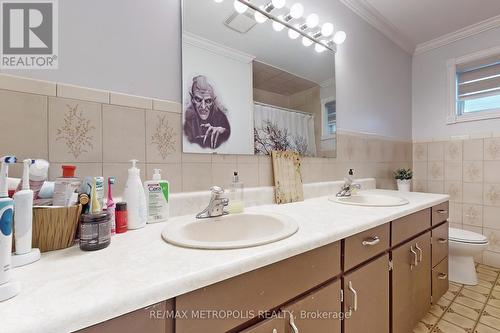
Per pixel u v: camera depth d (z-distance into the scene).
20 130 0.71
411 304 1.21
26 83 0.72
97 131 0.82
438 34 2.32
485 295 1.65
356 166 1.88
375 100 2.09
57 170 0.75
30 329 0.32
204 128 1.08
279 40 1.40
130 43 0.89
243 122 1.23
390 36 2.26
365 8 1.91
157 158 0.95
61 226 0.60
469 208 2.23
